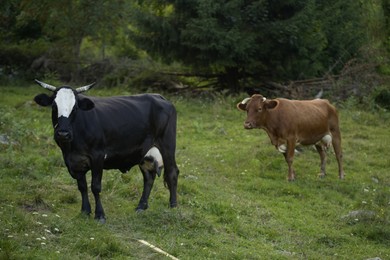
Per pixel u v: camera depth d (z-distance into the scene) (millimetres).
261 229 10977
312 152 16859
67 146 10078
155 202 11766
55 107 9945
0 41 27984
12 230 9281
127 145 10703
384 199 13297
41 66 26578
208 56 23531
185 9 23938
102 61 26125
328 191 13914
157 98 11336
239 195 13156
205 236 10133
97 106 10500
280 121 14586
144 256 9094
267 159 15891
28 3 26781
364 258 10070
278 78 24797
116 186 12430
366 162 16562
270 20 23984
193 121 20000
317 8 23969
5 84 24938
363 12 26500
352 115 21047
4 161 13141
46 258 8453
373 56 24812
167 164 11352
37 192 11445
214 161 15719
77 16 26531
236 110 21531
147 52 24688
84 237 9391
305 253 10062
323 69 25078
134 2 26328
